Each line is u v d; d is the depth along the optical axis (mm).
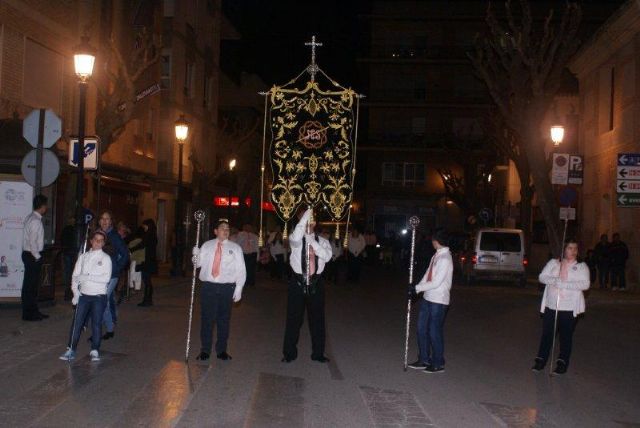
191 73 38781
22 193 14531
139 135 31422
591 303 22000
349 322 15859
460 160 53031
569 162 22328
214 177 37094
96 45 24672
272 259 28109
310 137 15102
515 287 27344
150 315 15625
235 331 13812
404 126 57719
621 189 19578
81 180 15602
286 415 7824
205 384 9109
